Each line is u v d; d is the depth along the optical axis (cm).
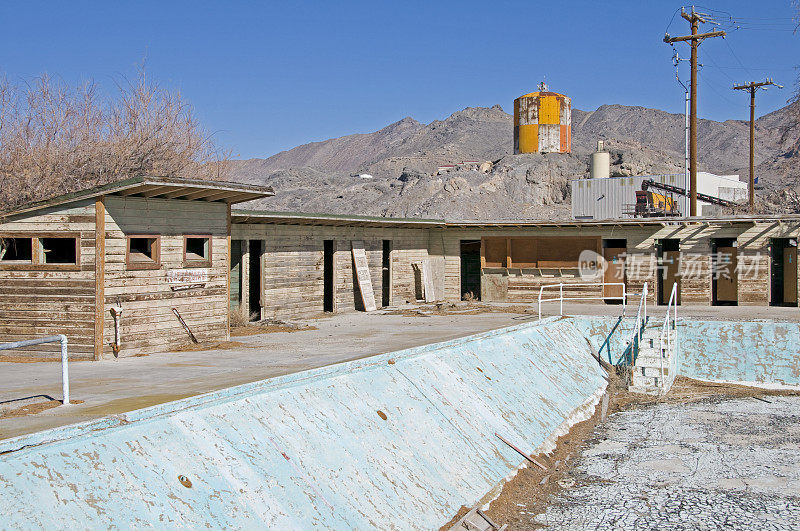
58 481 538
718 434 1239
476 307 2361
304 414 797
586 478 1009
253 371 1048
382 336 1593
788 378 1655
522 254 2588
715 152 19850
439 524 762
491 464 957
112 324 1237
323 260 2155
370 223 2253
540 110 8619
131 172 2173
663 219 2330
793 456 1099
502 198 7419
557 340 1717
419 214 6831
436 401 1020
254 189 1405
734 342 1731
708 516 858
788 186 4909
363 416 866
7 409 747
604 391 1588
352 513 698
